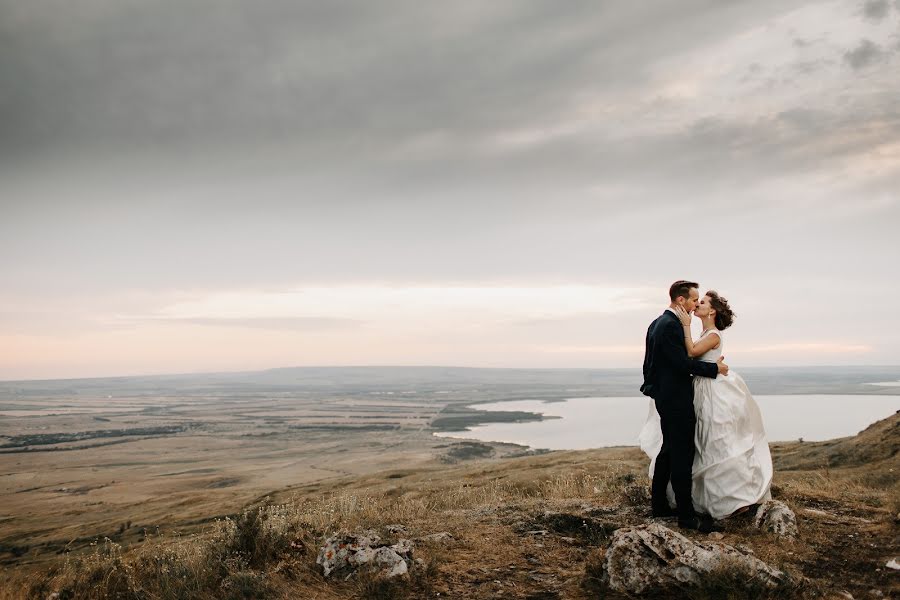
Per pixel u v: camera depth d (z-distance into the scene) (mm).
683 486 7039
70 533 58562
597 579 5766
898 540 6277
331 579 6250
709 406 7281
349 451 195250
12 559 49750
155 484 134125
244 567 6402
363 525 8062
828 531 6734
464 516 8625
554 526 7797
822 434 137125
